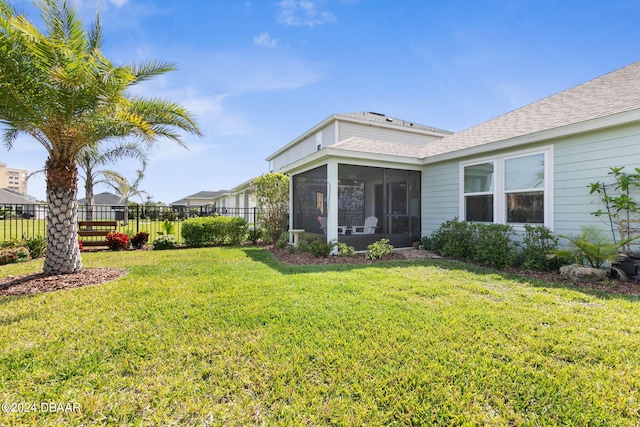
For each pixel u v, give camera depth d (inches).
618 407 78.1
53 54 172.6
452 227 307.7
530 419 74.7
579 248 212.8
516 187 279.6
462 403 80.0
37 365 97.4
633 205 205.8
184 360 100.8
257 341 113.3
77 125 212.4
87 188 568.1
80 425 73.7
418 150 414.3
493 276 212.1
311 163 366.3
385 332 120.0
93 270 234.5
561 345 108.8
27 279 204.8
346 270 239.0
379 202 378.6
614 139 216.7
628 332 120.0
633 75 285.9
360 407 78.8
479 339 114.3
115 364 98.7
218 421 75.0
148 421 75.1
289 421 74.5
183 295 170.6
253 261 288.8
